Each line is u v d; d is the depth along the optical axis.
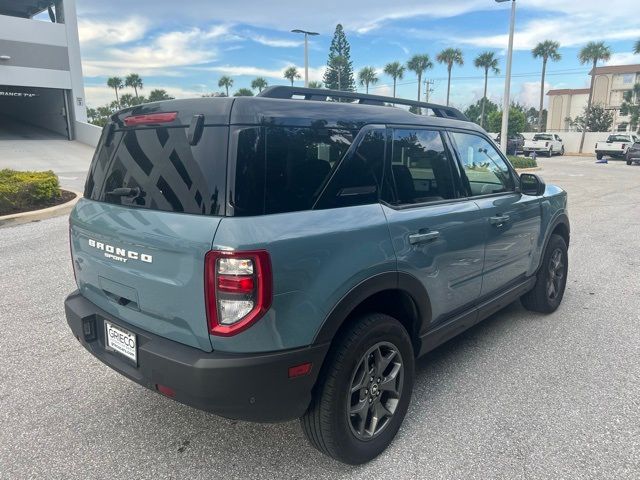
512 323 4.73
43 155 24.19
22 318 4.70
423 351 3.14
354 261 2.44
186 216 2.26
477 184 3.61
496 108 70.56
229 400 2.19
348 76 63.38
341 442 2.53
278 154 2.29
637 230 9.29
